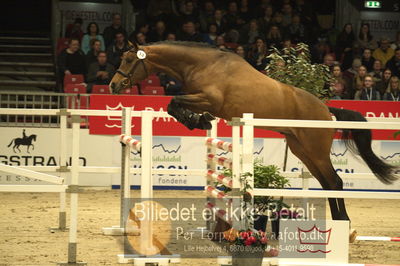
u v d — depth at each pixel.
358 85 17.23
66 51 18.02
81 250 8.28
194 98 8.95
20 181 14.91
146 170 7.71
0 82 19.23
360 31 21.00
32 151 15.05
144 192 7.68
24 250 8.23
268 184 8.44
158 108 14.85
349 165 15.20
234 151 7.21
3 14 24.06
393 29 22.78
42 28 24.25
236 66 9.05
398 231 10.61
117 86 9.39
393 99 16.72
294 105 9.17
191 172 9.88
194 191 15.10
